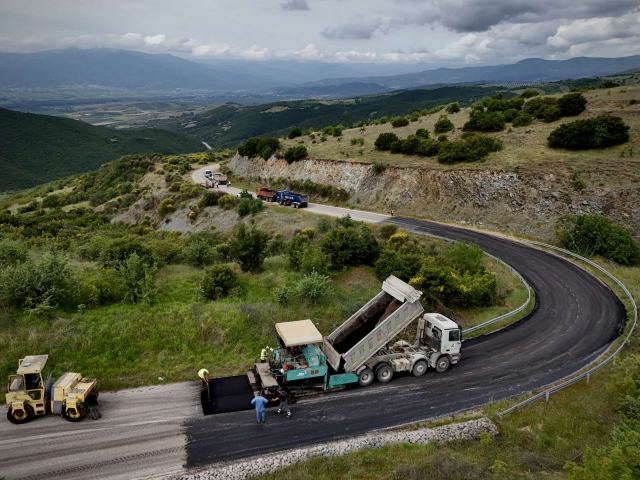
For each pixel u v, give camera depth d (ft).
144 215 222.28
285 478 43.55
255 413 55.88
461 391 62.44
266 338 73.56
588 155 149.89
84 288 77.87
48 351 63.57
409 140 186.09
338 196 184.55
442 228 138.92
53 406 52.90
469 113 232.73
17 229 173.27
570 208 130.62
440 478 42.09
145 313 75.72
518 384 64.49
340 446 49.01
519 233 133.08
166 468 45.85
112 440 49.75
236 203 185.98
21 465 45.21
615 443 42.29
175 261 111.86
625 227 122.62
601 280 103.91
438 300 89.76
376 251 108.99
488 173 148.97
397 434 51.29
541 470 45.14
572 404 59.00
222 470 44.62
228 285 90.33
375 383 64.13
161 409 56.03
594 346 76.13
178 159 313.94
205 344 71.05
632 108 179.11
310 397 59.98
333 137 247.29
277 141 238.68
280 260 109.81
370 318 67.62
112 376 62.49
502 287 98.73
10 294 71.87
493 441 51.06
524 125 191.31
